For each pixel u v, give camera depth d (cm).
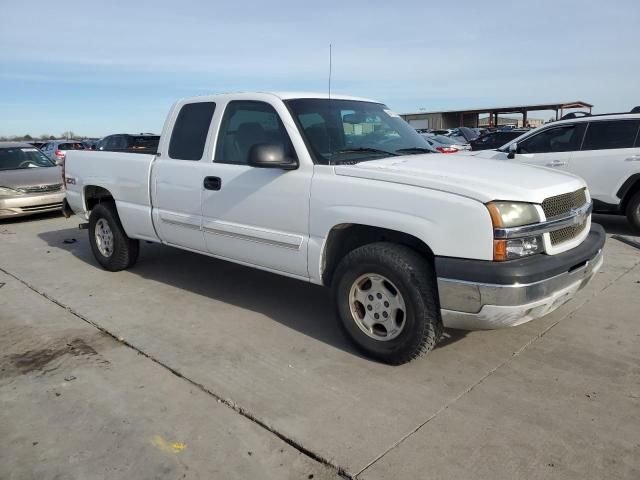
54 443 294
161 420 313
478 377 354
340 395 335
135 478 265
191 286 561
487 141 1552
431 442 285
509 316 319
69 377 367
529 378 351
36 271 640
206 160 472
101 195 621
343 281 379
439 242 330
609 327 429
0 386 357
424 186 341
